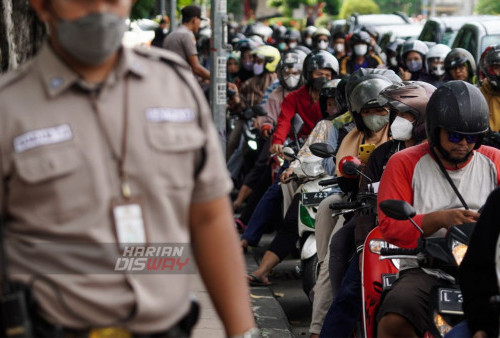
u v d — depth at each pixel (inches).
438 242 182.7
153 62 110.4
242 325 118.4
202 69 544.4
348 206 235.3
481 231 146.7
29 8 242.5
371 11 2669.8
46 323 104.6
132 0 112.4
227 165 518.3
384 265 212.1
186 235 110.7
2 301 103.0
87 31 101.4
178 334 111.0
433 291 178.2
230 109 511.8
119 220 104.3
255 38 753.6
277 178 374.9
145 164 105.4
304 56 432.5
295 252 392.2
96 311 105.3
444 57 508.1
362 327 223.8
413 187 195.5
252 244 376.8
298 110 385.4
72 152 102.7
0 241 103.4
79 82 104.3
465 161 195.2
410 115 229.3
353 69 634.8
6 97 103.7
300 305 321.4
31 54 246.1
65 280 104.1
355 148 270.7
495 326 147.0
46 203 102.7
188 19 556.1
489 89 361.4
